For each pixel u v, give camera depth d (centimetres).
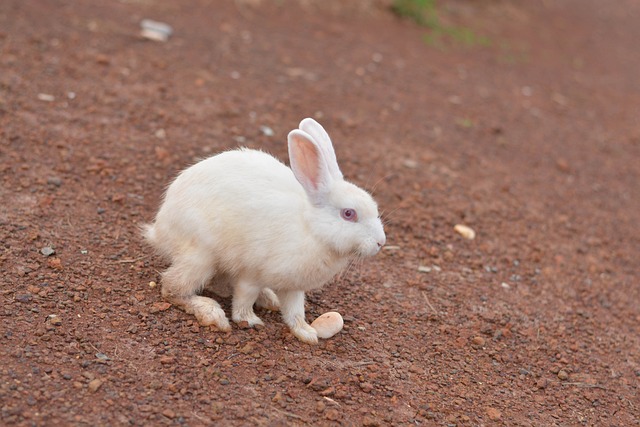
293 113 298
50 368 214
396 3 466
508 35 512
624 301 260
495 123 341
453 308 245
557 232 279
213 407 213
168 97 289
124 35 320
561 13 625
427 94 354
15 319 220
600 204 297
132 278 233
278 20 399
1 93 274
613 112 403
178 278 226
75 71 290
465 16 525
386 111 320
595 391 233
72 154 261
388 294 245
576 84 439
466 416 222
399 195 276
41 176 253
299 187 224
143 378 215
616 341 247
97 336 221
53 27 310
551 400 230
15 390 210
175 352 221
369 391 222
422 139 304
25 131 264
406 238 263
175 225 226
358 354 229
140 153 267
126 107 281
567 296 257
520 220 280
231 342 224
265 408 215
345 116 304
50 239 237
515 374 233
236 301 228
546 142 337
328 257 222
